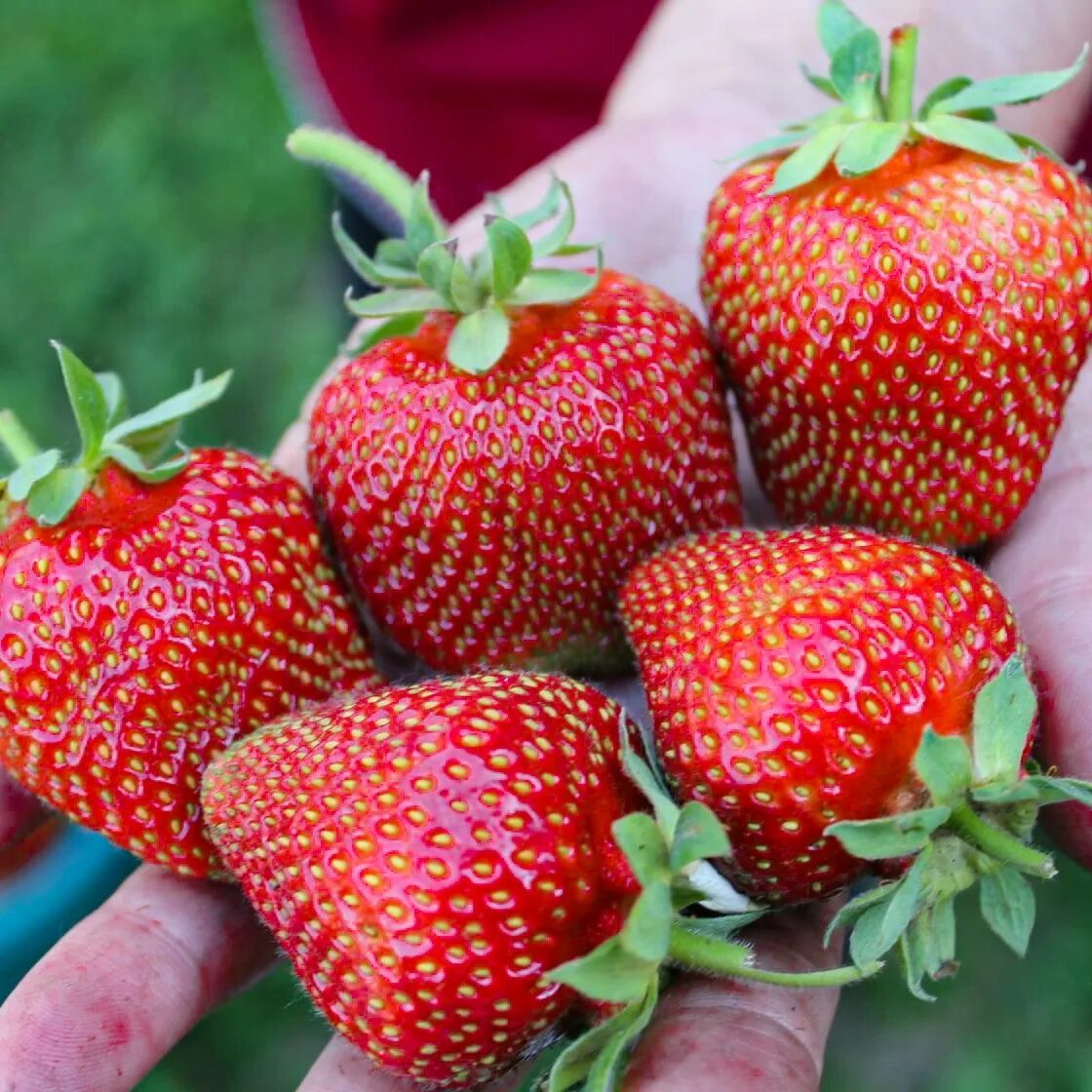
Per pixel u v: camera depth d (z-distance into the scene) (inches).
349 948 6.1
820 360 7.2
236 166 18.8
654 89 11.1
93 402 7.2
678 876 6.1
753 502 9.1
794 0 10.9
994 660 6.4
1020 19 10.7
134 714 7.0
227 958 7.4
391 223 11.3
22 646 7.0
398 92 12.6
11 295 17.6
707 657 6.4
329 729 6.5
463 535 7.4
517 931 6.0
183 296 17.5
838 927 6.8
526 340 7.4
